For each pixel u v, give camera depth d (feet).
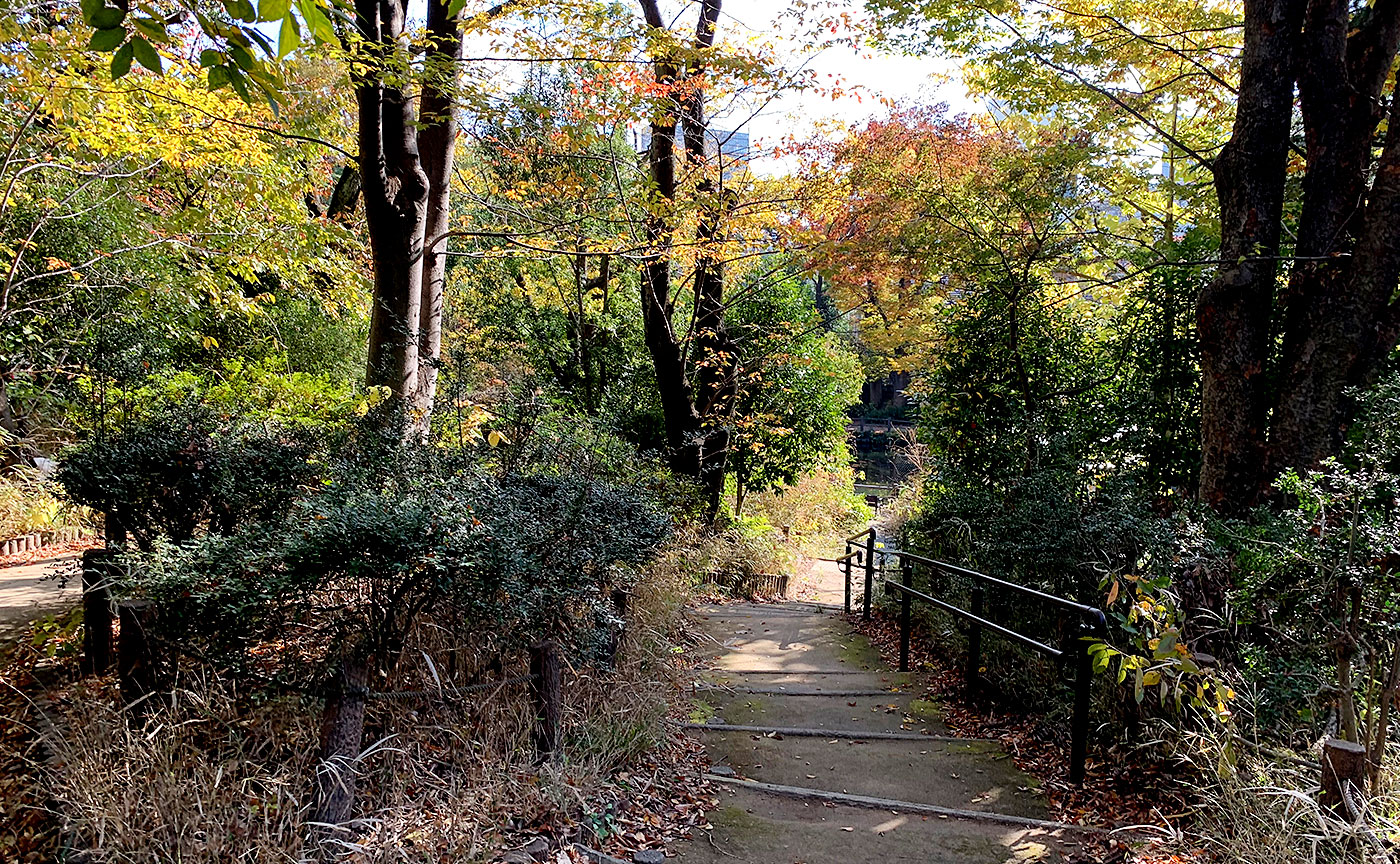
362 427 14.82
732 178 34.09
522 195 35.42
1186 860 10.51
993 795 13.30
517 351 44.32
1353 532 11.28
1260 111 18.26
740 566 34.42
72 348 28.99
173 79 21.63
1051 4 23.56
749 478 43.88
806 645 23.44
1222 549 14.28
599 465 19.57
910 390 31.37
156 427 13.58
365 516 9.86
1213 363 18.80
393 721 11.09
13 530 24.06
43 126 27.66
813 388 43.65
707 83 27.91
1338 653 11.14
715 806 12.41
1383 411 14.42
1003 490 24.39
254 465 13.08
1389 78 21.18
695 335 36.91
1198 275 22.21
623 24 24.52
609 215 31.60
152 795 8.73
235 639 10.34
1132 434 23.18
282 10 6.07
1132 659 12.00
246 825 8.76
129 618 10.89
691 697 17.61
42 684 12.61
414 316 20.63
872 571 27.45
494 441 16.34
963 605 21.36
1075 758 13.35
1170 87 26.43
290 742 10.35
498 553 10.30
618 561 14.44
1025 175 27.12
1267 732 12.14
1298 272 18.43
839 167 30.37
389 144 19.51
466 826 9.54
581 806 10.80
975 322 27.61
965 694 17.98
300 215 30.71
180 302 32.91
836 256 30.63
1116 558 16.37
